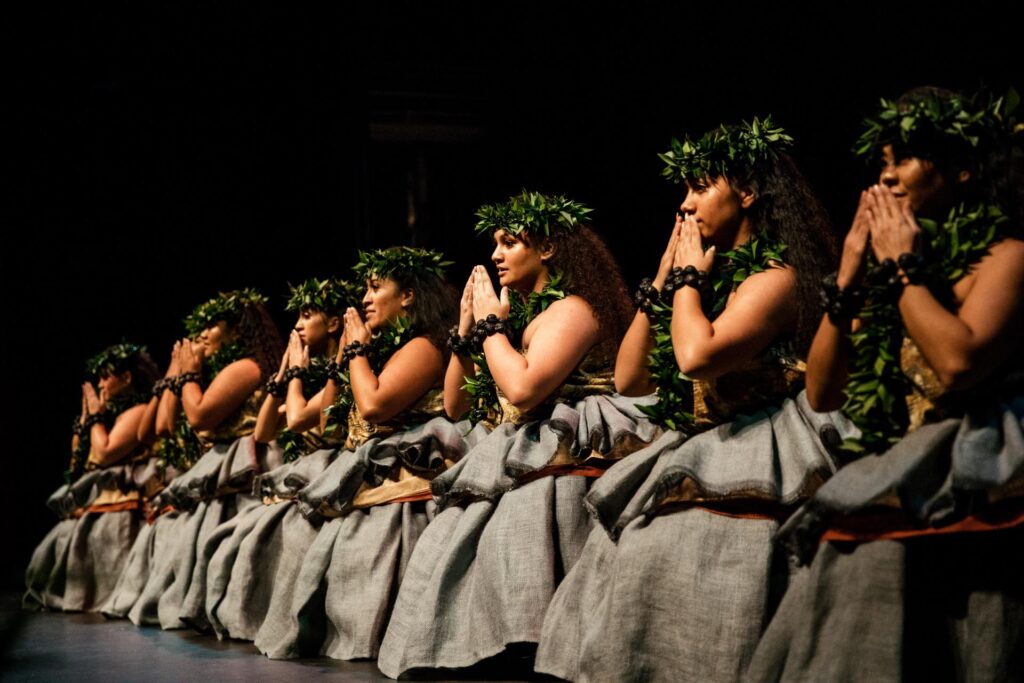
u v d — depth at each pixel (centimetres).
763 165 274
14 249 938
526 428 333
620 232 604
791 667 221
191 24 883
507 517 323
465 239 775
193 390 519
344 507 392
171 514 544
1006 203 226
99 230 930
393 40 782
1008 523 208
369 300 398
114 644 450
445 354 395
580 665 269
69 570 595
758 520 255
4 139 930
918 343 213
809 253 270
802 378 265
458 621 328
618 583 266
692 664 252
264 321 532
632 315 345
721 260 280
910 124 224
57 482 961
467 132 783
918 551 219
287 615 406
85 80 925
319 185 840
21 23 914
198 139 890
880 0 467
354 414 404
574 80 643
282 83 848
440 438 376
